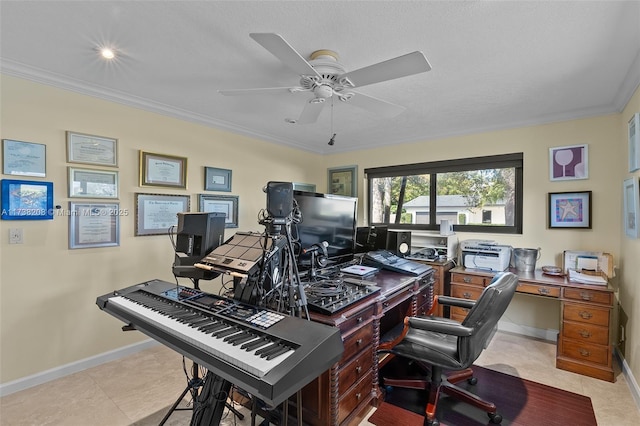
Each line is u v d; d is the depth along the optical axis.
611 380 2.22
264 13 1.45
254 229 3.66
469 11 1.42
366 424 1.76
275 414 1.71
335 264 2.39
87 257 2.36
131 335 2.60
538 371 2.39
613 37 1.61
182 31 1.60
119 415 1.82
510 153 3.19
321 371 1.04
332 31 1.58
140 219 2.64
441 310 3.12
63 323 2.25
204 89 2.36
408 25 1.53
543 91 2.33
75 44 1.73
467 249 3.12
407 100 2.53
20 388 2.05
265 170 3.80
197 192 3.08
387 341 2.13
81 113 2.30
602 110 2.68
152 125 2.73
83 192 2.32
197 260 1.74
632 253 2.18
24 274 2.08
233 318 1.27
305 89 1.85
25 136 2.05
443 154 3.63
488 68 1.97
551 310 2.99
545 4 1.37
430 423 1.73
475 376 2.32
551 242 2.96
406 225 4.00
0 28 1.58
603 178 2.71
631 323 2.18
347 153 4.46
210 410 1.37
